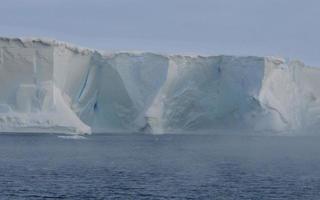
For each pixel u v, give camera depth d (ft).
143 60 618.85
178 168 300.61
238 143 566.36
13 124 503.61
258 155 409.90
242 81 604.49
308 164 334.65
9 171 273.75
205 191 218.38
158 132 605.73
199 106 617.62
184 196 207.31
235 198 204.74
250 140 604.08
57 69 554.46
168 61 615.16
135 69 616.80
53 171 276.21
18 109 515.09
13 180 240.53
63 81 569.64
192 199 202.08
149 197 204.74
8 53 527.81
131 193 212.02
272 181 248.32
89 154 392.88
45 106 518.37
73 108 587.68
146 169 293.64
